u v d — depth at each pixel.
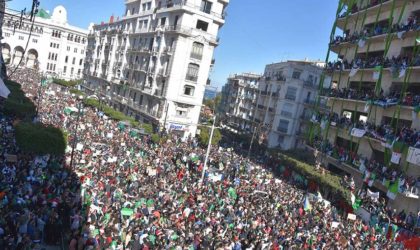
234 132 87.50
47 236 19.34
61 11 135.50
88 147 36.59
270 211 28.53
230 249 20.34
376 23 42.22
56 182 25.02
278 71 83.25
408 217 31.20
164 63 67.12
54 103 59.88
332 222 28.94
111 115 60.62
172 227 21.55
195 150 50.66
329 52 53.09
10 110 40.81
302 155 61.88
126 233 19.72
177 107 65.69
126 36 84.81
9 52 127.50
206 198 28.70
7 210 18.34
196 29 64.44
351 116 45.81
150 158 38.41
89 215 21.25
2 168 24.14
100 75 97.69
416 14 37.69
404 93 35.53
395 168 35.44
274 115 79.31
